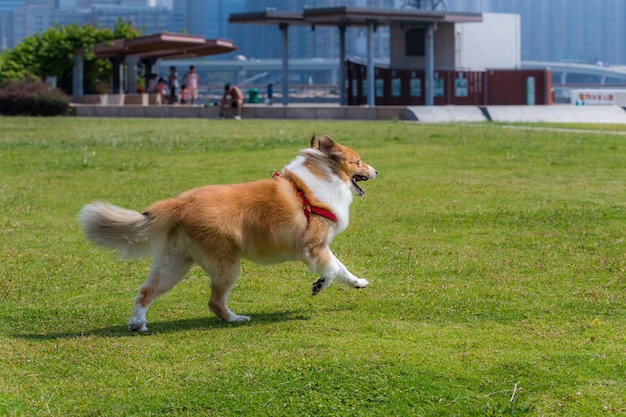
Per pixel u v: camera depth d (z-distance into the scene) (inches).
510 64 1598.2
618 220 363.9
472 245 326.0
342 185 246.1
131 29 1688.0
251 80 4761.3
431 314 235.1
